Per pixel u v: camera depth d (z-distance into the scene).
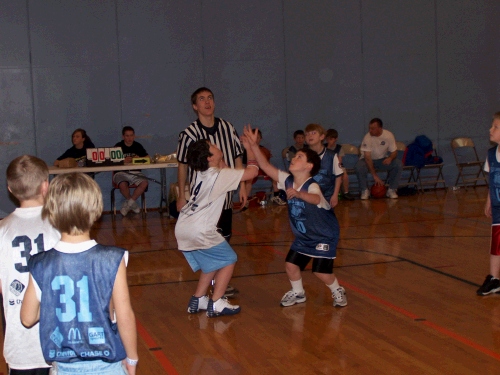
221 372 3.55
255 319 4.56
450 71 12.60
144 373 3.57
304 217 4.61
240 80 11.52
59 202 2.02
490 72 12.80
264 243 7.45
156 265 6.47
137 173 10.19
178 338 4.19
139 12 10.97
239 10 11.44
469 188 12.26
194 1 11.20
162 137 11.22
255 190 11.38
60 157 10.09
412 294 5.06
